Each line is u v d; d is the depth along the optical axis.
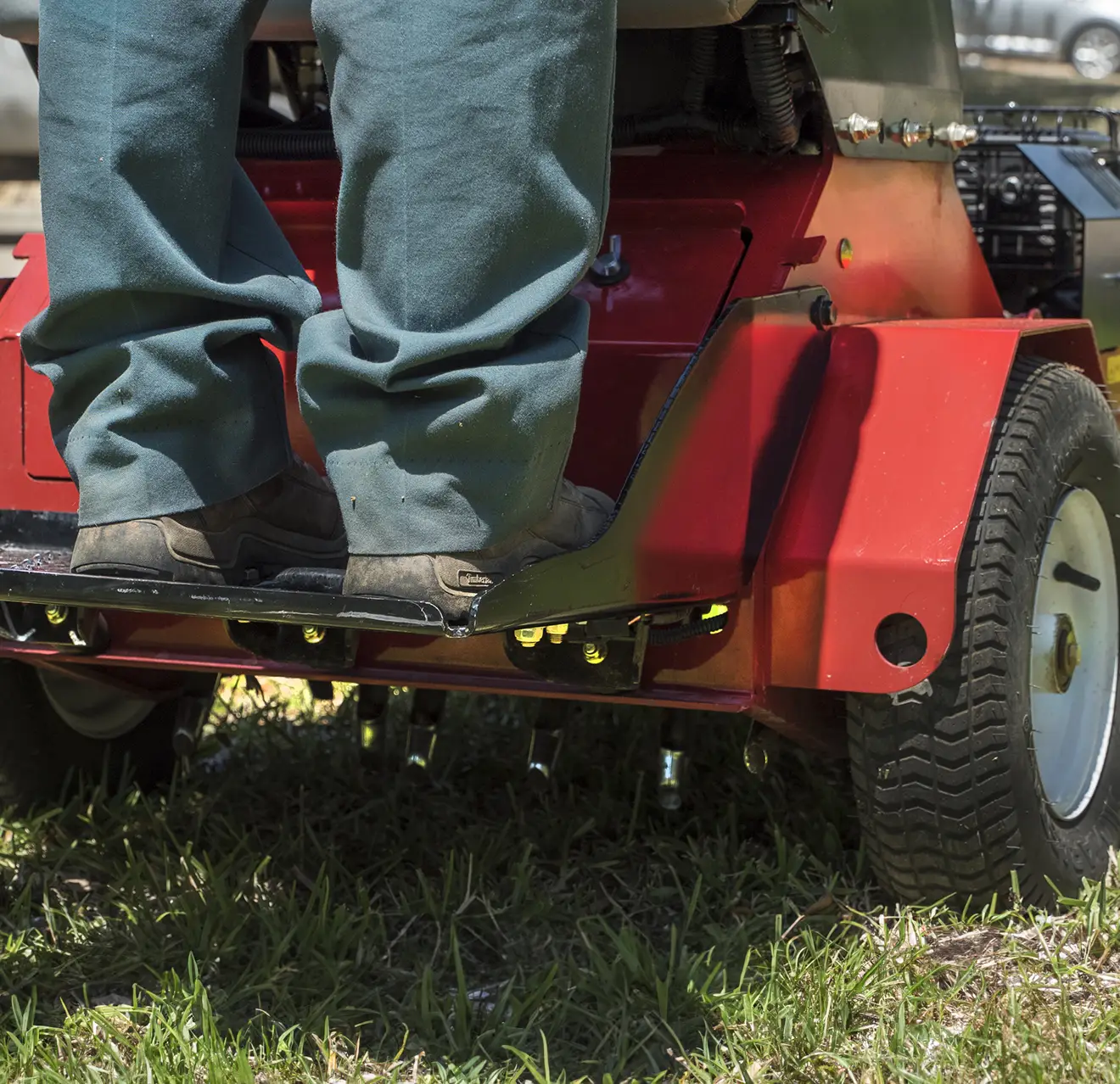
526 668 2.12
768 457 2.20
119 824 2.90
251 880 2.53
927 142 2.84
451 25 1.67
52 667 2.61
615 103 2.55
